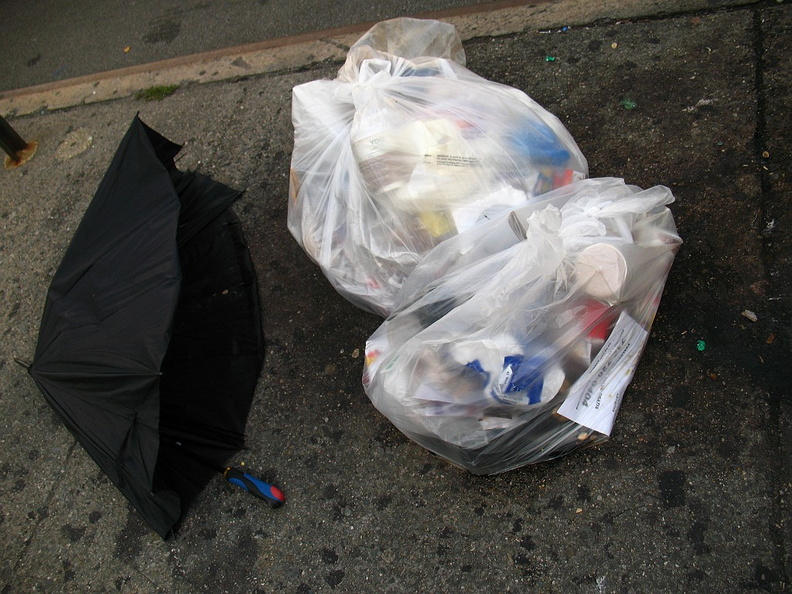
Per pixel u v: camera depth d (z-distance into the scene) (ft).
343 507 4.94
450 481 4.81
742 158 5.50
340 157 5.40
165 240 4.82
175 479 5.12
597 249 4.29
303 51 8.27
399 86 5.32
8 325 7.15
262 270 6.47
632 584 4.12
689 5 6.64
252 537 5.00
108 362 4.40
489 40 7.36
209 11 9.62
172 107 8.39
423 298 4.67
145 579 5.07
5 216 8.23
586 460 4.61
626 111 6.20
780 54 5.93
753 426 4.40
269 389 5.73
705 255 5.13
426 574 4.50
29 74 10.19
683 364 4.75
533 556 4.37
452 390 4.28
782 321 4.69
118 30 10.12
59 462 5.94
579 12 7.12
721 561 4.04
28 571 5.40
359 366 5.59
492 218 4.80
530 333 4.27
